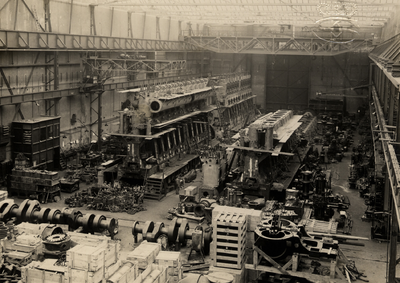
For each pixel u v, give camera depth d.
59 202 32.81
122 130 36.22
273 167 34.62
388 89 36.78
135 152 35.28
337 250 20.89
